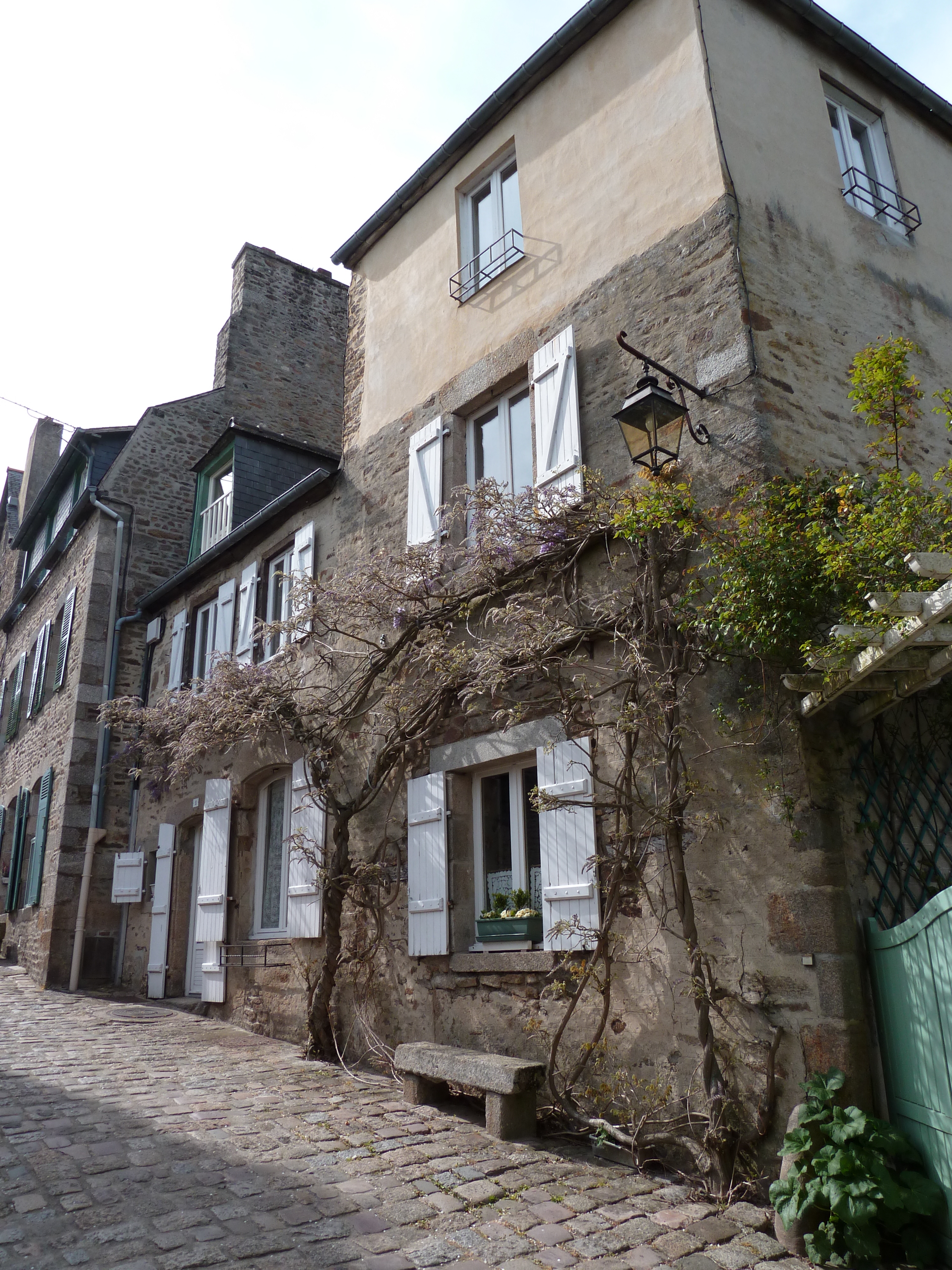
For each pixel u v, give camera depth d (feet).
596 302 20.72
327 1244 11.32
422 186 27.32
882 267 21.30
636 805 16.65
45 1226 11.48
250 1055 22.52
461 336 24.71
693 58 19.71
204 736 27.17
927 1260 11.32
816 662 13.21
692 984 14.20
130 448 43.27
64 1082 18.70
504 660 18.24
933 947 11.99
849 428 18.37
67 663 42.01
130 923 36.76
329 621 24.71
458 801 21.01
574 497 18.79
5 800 51.70
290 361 49.34
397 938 21.79
